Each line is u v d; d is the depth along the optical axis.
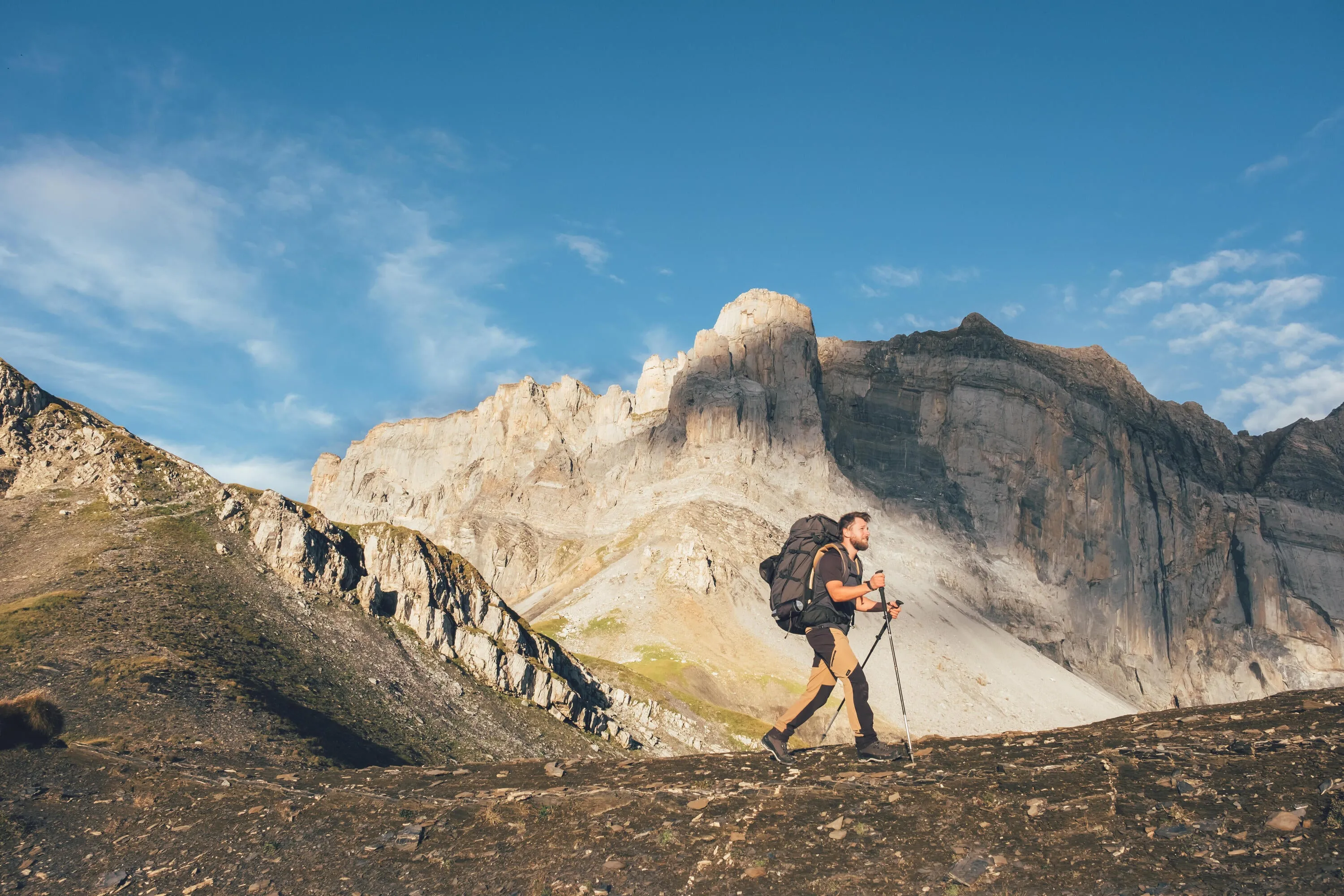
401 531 82.81
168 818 14.69
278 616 64.56
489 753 61.91
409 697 64.56
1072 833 8.49
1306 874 6.95
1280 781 8.30
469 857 11.08
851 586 11.53
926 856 8.75
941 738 12.66
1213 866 7.46
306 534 72.38
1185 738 10.23
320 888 11.18
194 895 11.87
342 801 13.80
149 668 44.38
